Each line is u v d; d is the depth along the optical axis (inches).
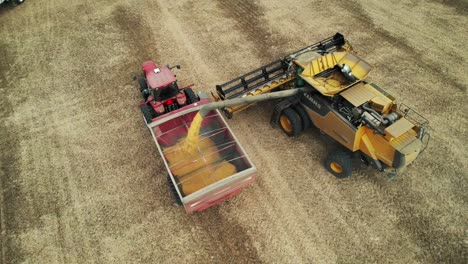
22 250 344.2
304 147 421.1
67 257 337.7
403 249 332.8
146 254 338.0
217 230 353.1
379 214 358.3
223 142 378.6
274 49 555.5
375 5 641.6
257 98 356.2
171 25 615.8
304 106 401.7
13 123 467.2
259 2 659.4
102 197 382.9
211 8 651.5
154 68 464.1
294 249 336.2
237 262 329.7
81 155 424.5
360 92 358.3
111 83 515.5
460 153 404.5
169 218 363.3
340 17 615.2
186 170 349.1
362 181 386.0
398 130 323.3
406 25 593.0
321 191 378.9
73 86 515.2
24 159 422.9
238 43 569.9
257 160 410.3
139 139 438.9
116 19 637.9
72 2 691.4
